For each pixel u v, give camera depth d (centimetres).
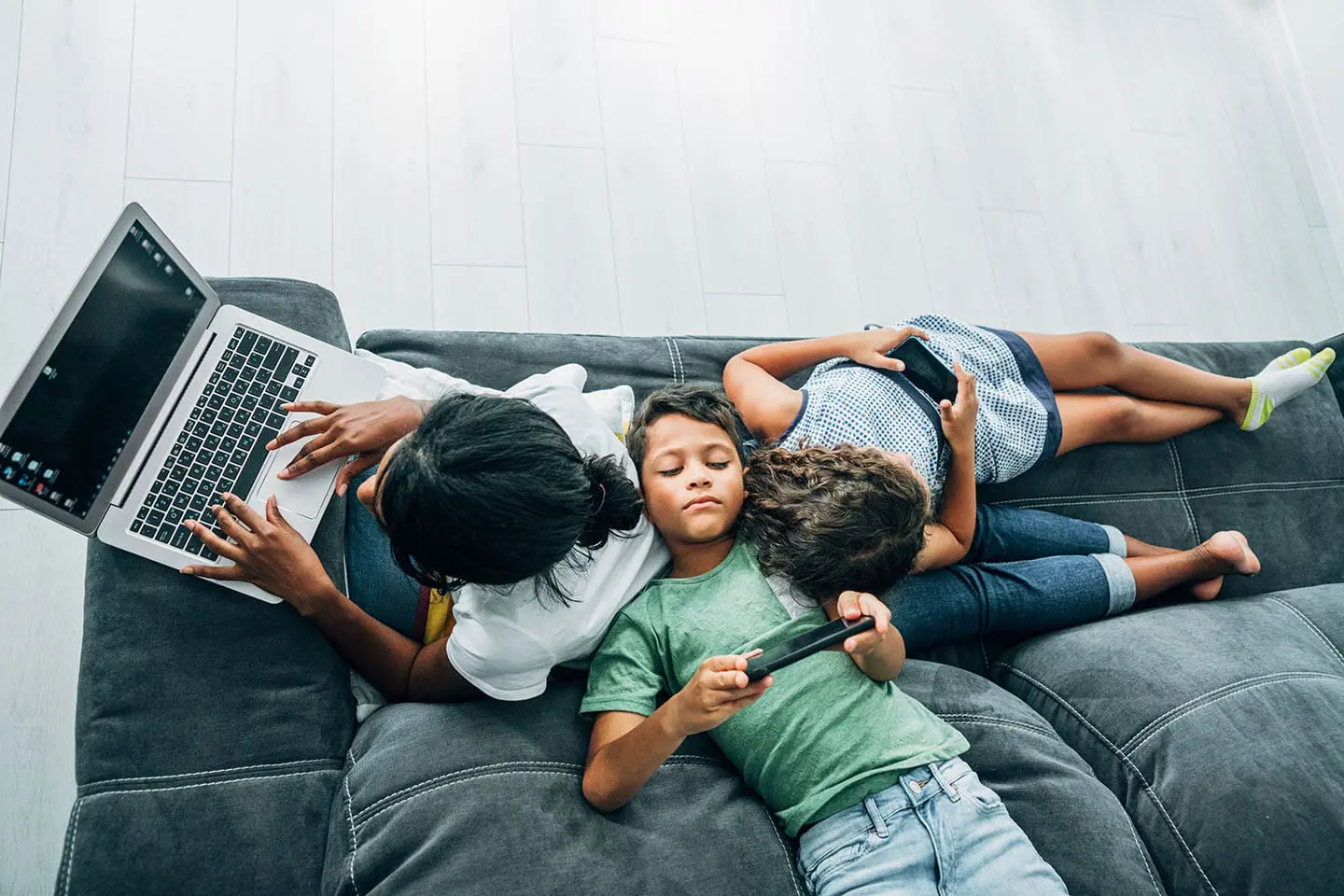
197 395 117
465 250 190
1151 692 123
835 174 216
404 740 106
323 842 105
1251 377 165
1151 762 118
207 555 111
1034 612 136
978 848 103
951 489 134
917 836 102
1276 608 138
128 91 183
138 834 100
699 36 217
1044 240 223
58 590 154
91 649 107
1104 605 139
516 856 96
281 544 109
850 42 226
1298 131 247
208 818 102
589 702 108
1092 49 242
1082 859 110
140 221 113
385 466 107
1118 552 147
